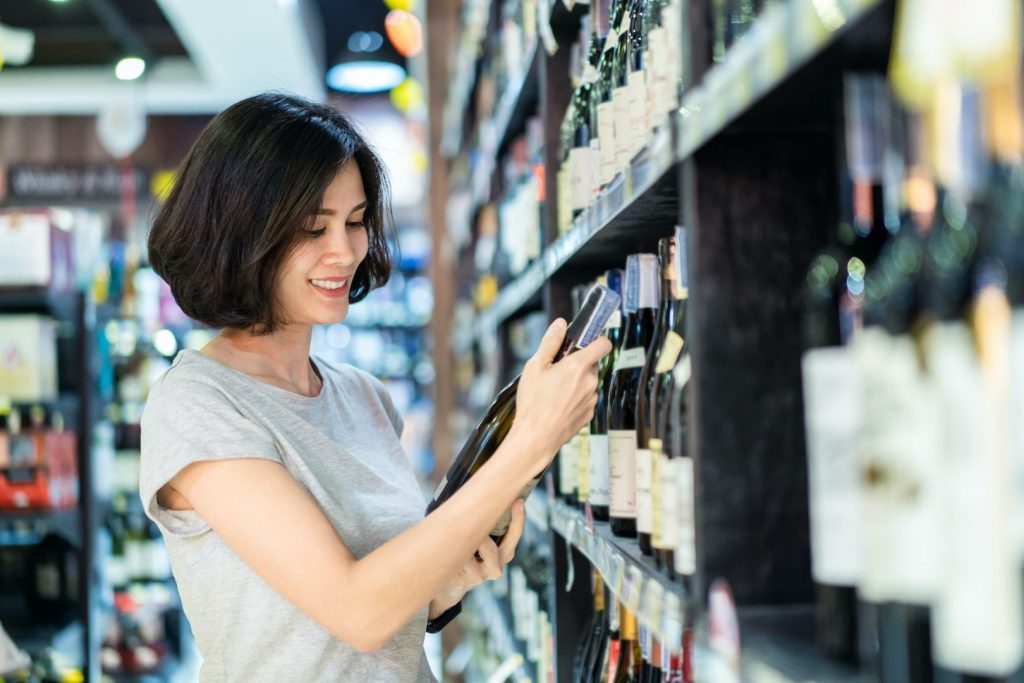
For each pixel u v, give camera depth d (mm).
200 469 1463
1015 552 664
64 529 4301
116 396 5539
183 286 1625
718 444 1040
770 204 1052
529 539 3078
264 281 1607
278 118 1590
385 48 9602
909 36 689
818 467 802
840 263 941
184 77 8477
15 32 6895
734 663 930
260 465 1455
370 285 1957
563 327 1473
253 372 1683
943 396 717
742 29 1043
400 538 1378
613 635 1892
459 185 5723
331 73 8617
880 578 746
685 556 1141
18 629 4352
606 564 1528
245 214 1565
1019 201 688
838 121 943
